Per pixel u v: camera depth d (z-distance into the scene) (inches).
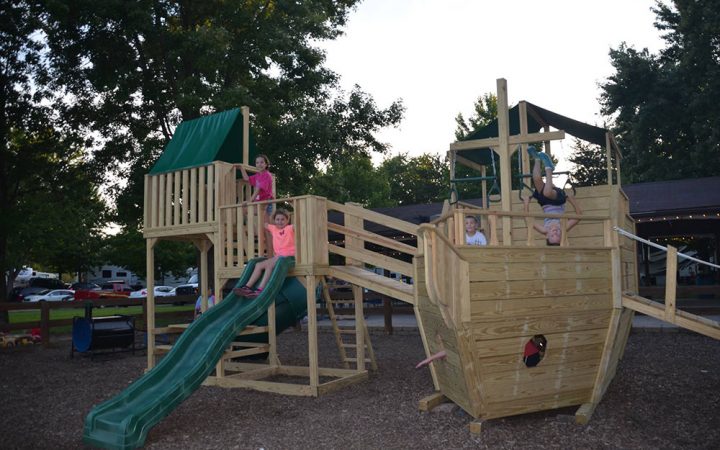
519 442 211.3
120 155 786.2
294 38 786.2
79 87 775.1
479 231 315.0
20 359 503.2
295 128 745.0
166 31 713.0
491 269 222.7
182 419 269.6
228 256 357.7
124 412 236.2
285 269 322.3
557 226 279.1
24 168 774.5
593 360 248.2
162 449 223.9
